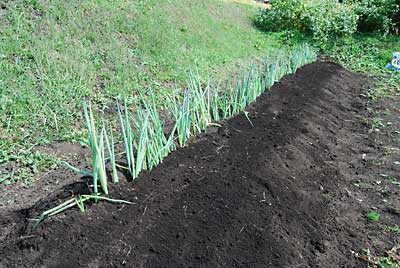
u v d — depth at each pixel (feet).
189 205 9.69
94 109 16.72
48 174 12.20
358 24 37.22
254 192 10.41
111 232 8.75
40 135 14.39
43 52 18.79
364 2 36.96
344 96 21.52
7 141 13.55
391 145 16.07
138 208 9.46
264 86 18.67
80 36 21.44
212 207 9.68
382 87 24.27
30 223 9.04
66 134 14.69
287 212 10.16
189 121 13.05
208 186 10.36
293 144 13.52
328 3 36.70
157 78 20.71
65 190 10.27
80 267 7.95
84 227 8.80
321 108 18.20
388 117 19.24
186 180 10.64
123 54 21.50
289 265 8.65
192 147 12.45
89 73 18.95
